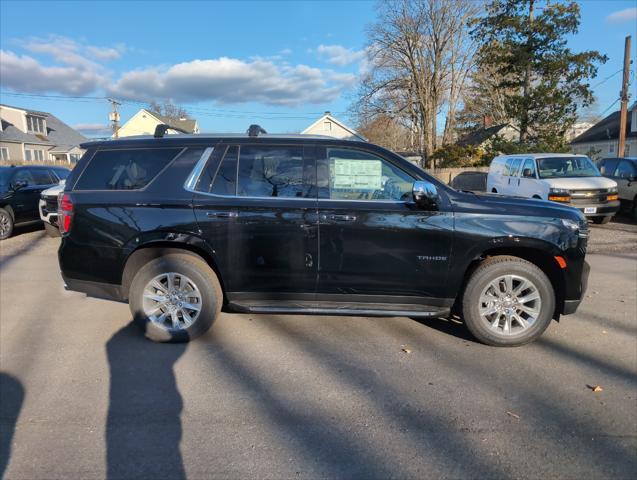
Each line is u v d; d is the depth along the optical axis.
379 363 3.78
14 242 9.82
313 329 4.54
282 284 4.10
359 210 3.95
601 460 2.55
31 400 3.19
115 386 3.39
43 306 5.30
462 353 3.97
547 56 21.11
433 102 35.12
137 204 4.09
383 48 35.28
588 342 4.21
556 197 10.45
